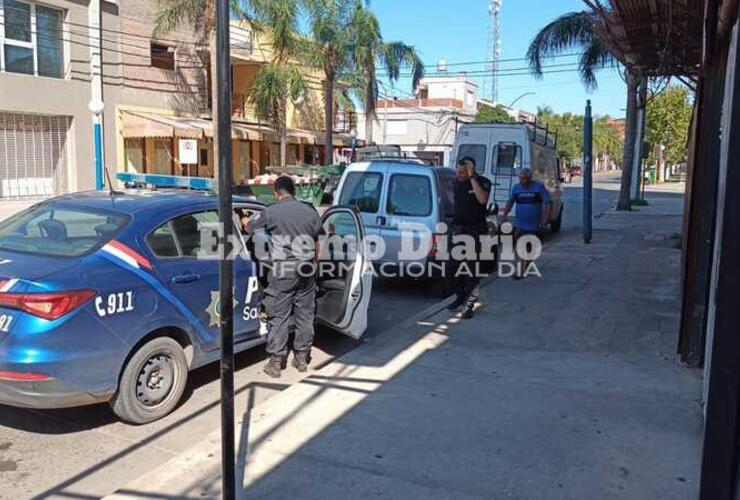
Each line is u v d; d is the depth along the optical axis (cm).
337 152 3438
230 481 308
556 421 458
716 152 543
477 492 361
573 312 793
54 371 422
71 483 400
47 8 2088
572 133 8388
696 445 417
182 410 517
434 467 390
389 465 393
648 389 520
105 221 499
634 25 790
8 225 531
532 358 613
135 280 473
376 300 932
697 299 573
